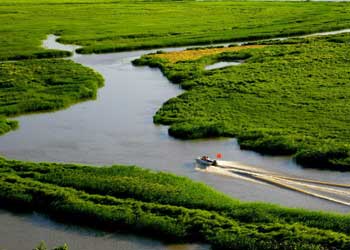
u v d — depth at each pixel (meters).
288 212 32.78
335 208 34.59
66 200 35.34
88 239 32.47
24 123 53.69
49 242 32.31
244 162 42.16
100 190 36.75
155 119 52.56
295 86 60.69
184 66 73.44
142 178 38.28
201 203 34.41
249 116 51.66
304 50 78.56
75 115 55.72
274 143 44.19
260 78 64.62
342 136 45.09
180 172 40.75
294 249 29.12
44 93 62.28
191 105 55.81
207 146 45.78
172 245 31.52
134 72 74.06
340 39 84.81
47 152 45.84
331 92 57.72
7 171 40.62
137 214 33.53
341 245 29.05
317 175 39.34
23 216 35.09
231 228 31.53
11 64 77.00
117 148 46.12
